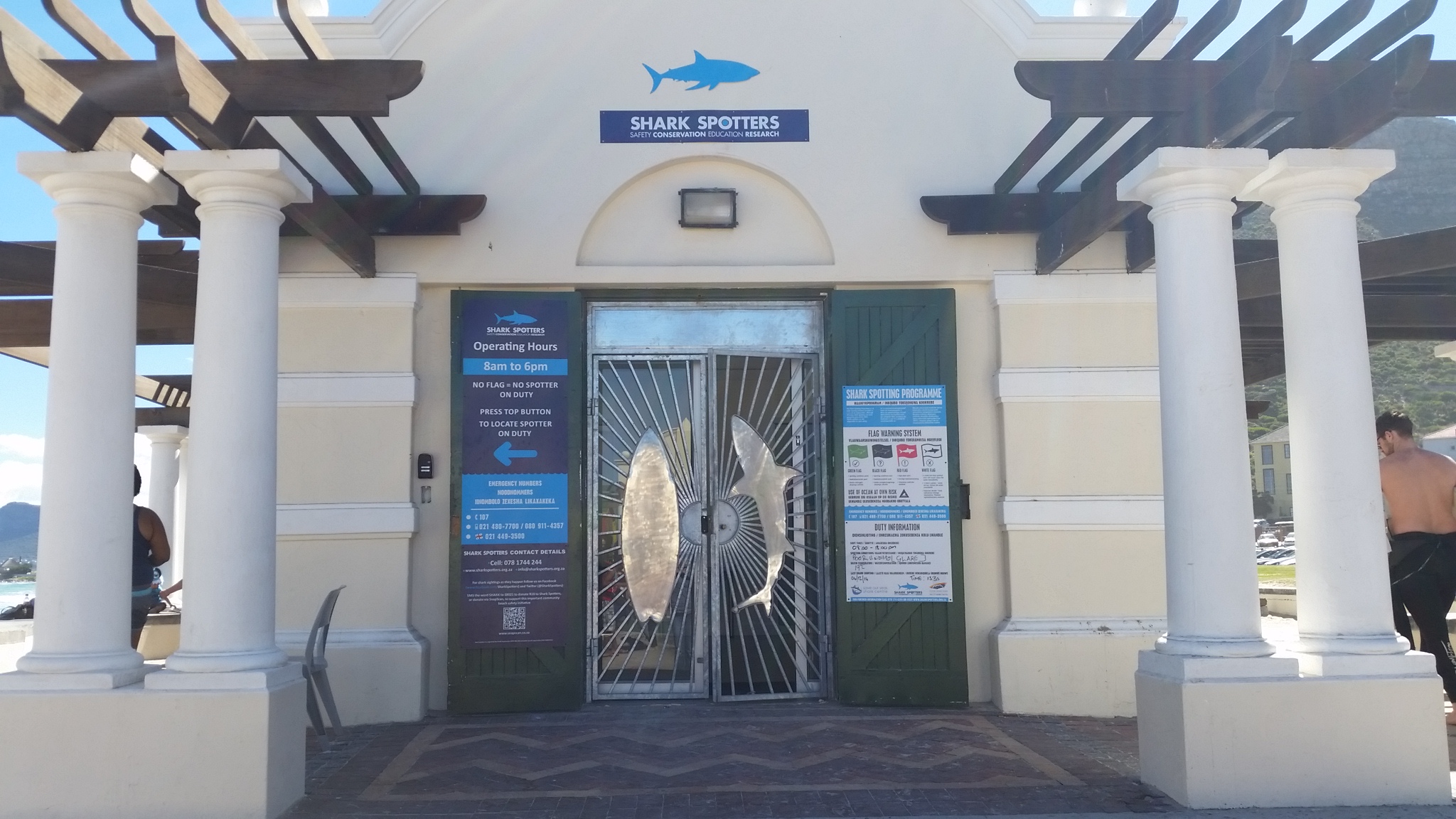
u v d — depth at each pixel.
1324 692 4.64
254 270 4.85
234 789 4.52
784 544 7.04
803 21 7.08
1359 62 4.82
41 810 4.51
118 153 4.75
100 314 4.89
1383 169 4.97
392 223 6.64
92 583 4.77
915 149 7.03
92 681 4.60
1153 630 6.70
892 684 6.74
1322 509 4.93
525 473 6.72
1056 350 6.91
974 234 6.88
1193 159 4.80
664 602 6.97
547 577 6.68
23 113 4.27
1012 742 5.91
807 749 5.74
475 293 6.79
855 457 6.85
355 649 6.50
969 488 6.97
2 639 10.10
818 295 7.13
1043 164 7.11
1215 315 4.85
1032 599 6.76
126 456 4.95
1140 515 6.79
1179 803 4.67
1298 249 5.07
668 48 7.02
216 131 4.59
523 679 6.62
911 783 5.10
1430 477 6.37
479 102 6.95
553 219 6.88
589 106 6.97
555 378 6.79
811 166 7.00
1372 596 4.85
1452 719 6.28
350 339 6.76
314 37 5.04
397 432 6.73
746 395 7.11
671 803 4.80
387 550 6.66
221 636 4.66
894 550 6.81
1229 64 4.86
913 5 7.11
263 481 4.82
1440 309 7.60
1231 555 4.77
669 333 7.09
